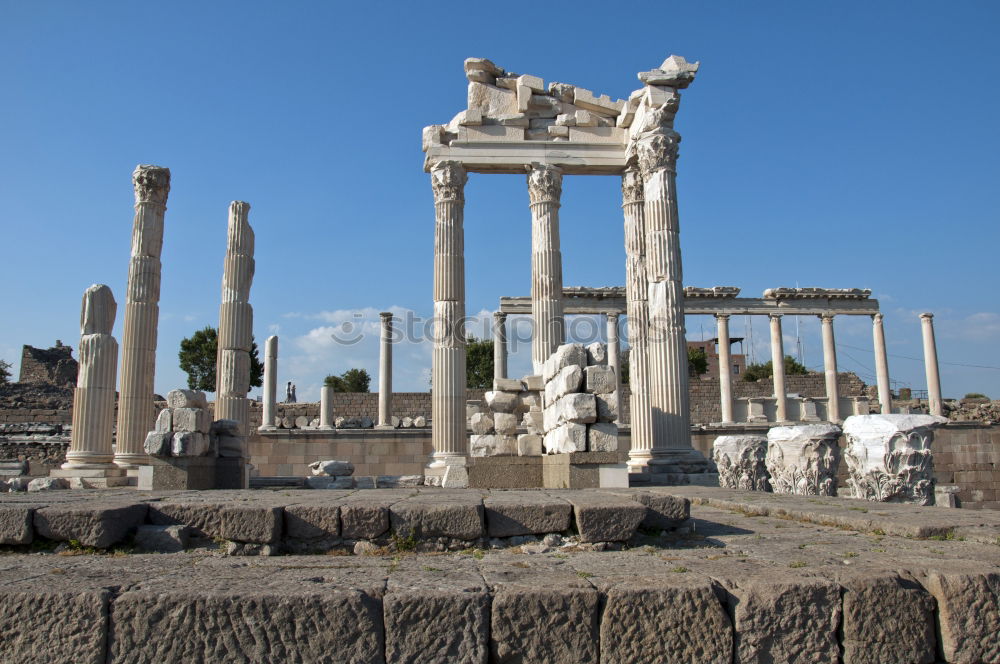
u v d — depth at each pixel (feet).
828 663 15.49
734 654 15.35
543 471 55.06
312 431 111.75
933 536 24.49
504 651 14.93
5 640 14.61
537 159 73.46
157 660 14.51
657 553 21.88
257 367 209.26
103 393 69.15
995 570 16.63
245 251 81.87
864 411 147.64
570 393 46.91
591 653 15.08
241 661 14.52
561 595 15.23
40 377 169.58
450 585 15.70
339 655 14.61
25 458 110.93
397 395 141.38
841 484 112.16
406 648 14.76
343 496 28.78
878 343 156.04
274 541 22.56
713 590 15.53
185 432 52.49
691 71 66.95
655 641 15.16
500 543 23.45
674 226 65.87
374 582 15.99
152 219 74.43
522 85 74.13
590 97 74.95
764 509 33.04
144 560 20.56
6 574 17.03
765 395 168.14
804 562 18.66
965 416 149.48
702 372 275.59
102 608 14.71
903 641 15.84
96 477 65.87
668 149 66.33
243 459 60.08
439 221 72.79
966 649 15.87
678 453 63.57
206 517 23.08
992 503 111.14
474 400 135.64
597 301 150.71
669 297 64.85
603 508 23.39
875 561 18.58
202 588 15.31
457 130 73.67
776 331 153.69
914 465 43.73
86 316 70.03
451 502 24.07
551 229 72.49
